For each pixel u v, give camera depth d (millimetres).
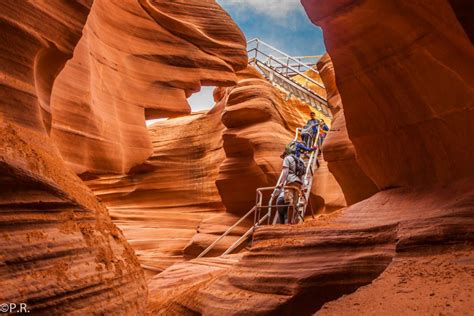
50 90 6109
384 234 5441
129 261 5098
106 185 22047
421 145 6309
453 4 4453
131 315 4516
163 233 20234
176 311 6832
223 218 18766
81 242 4281
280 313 5160
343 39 6504
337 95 17625
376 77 6488
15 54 4883
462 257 4750
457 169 5891
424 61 5812
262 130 18453
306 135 13812
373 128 6922
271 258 5781
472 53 5164
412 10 5504
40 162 4430
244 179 18375
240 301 5512
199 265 10586
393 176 6793
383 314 4277
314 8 6406
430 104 5992
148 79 17984
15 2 4871
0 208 3660
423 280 4641
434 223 5176
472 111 5570
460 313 3857
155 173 22438
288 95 24719
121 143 16281
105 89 16141
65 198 4379
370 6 5816
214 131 23234
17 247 3566
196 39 19391
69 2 5516
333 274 5242
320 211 17203
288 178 9914
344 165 11547
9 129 4445
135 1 17984
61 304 3674
